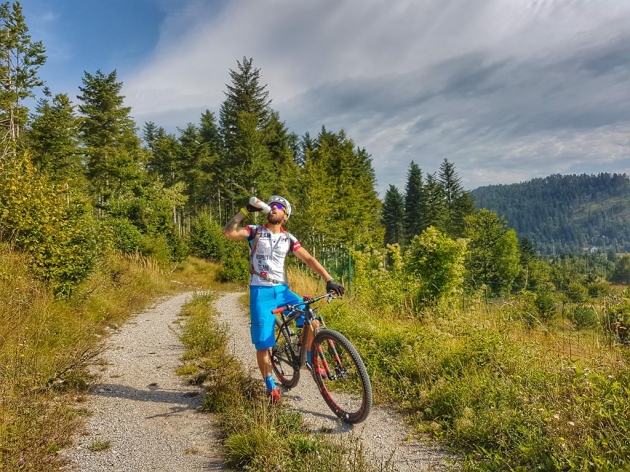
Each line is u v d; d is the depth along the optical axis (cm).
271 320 389
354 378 427
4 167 849
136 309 1084
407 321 814
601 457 244
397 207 7694
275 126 4791
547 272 4722
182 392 437
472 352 459
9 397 350
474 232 5103
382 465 281
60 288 784
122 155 3375
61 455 292
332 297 393
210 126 6356
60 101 3197
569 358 416
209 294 1408
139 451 303
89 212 1067
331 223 3384
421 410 379
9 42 2953
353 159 4012
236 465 282
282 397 415
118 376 491
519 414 322
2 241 764
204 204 5975
